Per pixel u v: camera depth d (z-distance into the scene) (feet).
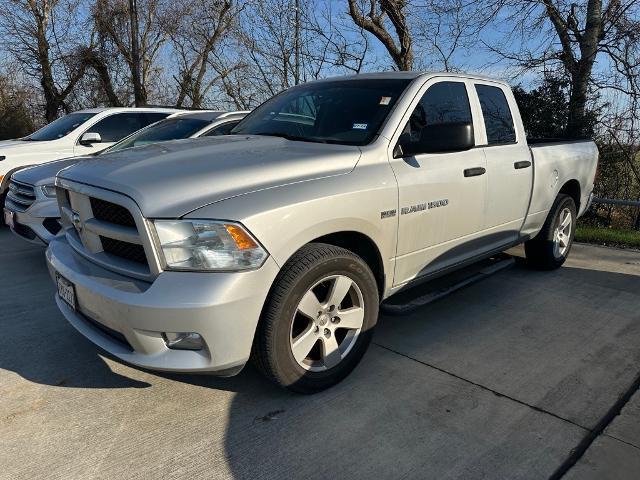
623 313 14.33
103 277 8.99
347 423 9.23
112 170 9.55
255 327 8.57
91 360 11.44
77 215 10.07
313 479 7.88
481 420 9.33
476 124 13.52
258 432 8.98
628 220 28.12
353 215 9.83
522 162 14.83
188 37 55.83
